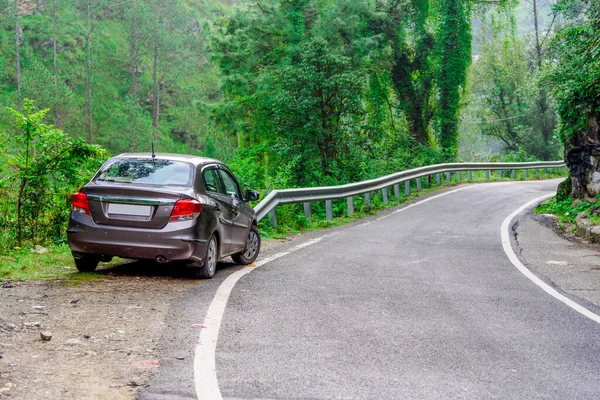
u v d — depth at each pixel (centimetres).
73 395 422
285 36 3459
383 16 3725
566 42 1845
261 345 555
